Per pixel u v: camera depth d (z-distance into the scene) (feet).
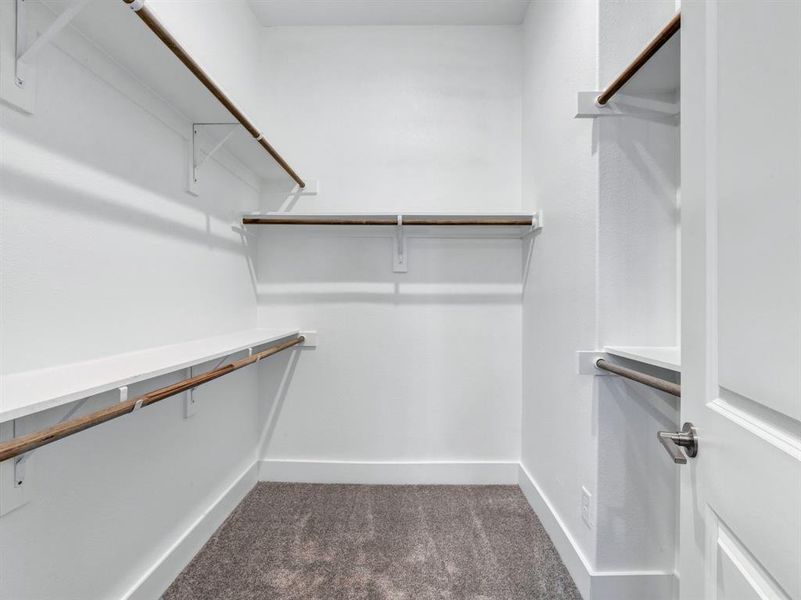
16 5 2.60
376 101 7.10
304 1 6.50
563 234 5.12
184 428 4.76
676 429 4.17
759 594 1.53
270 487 6.79
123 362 3.23
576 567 4.51
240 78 6.27
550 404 5.54
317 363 7.09
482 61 7.07
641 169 4.16
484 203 7.09
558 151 5.29
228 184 5.82
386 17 6.87
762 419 1.55
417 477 6.98
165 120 4.21
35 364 2.80
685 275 2.15
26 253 2.73
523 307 6.91
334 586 4.47
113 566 3.59
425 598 4.32
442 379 7.07
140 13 2.60
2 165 2.57
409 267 7.07
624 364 4.10
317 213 6.32
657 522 4.17
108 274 3.47
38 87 2.79
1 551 2.59
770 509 1.48
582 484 4.48
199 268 5.03
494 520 5.81
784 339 1.41
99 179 3.36
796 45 1.34
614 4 4.16
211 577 4.57
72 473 3.14
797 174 1.34
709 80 1.92
